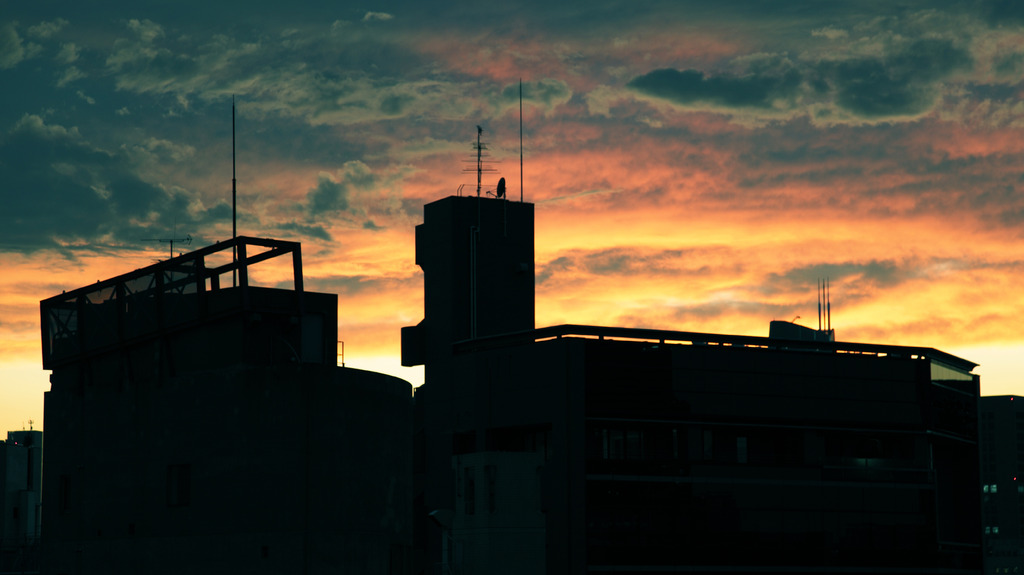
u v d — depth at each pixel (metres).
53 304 74.44
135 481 67.00
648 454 104.62
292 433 62.47
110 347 69.38
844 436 115.31
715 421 106.69
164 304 67.12
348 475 63.66
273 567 61.53
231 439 63.19
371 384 65.62
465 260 120.25
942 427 120.06
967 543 124.88
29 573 112.88
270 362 64.00
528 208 123.88
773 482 108.75
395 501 66.50
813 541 109.75
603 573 100.38
